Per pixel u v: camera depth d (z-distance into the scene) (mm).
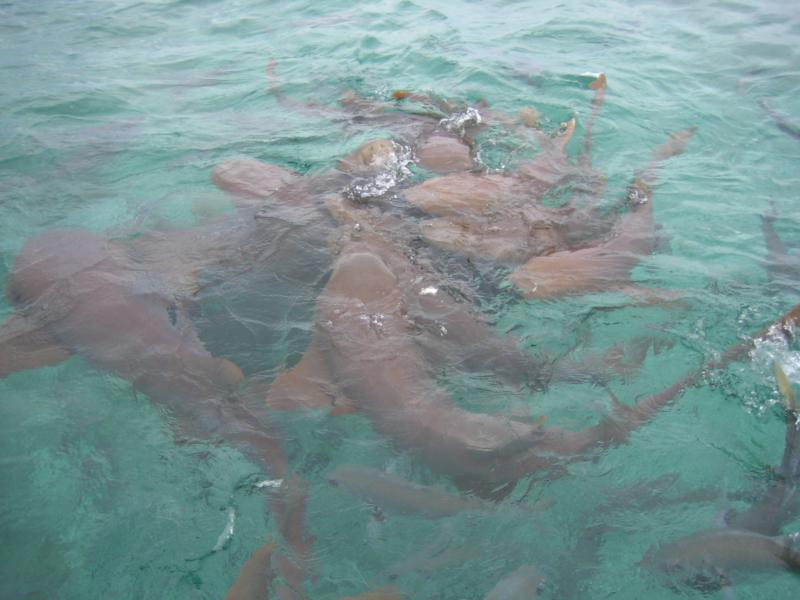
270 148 4734
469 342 3146
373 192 4152
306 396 2951
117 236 3859
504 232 3801
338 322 3178
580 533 2512
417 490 2623
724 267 3592
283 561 2469
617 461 2713
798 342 3133
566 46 6328
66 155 4680
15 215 4066
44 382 3033
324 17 7406
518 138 4695
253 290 3490
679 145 4637
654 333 3221
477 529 2529
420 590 2391
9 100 5441
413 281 3439
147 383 3018
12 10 7941
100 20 7566
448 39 6523
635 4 7559
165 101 5504
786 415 2863
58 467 2758
